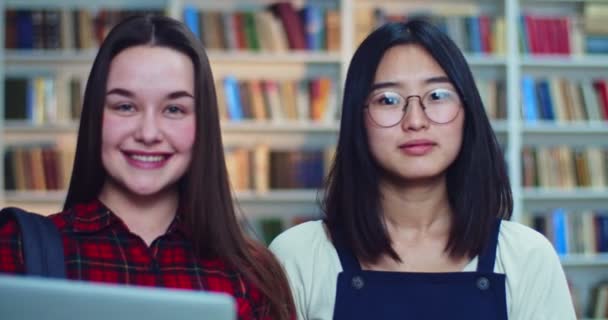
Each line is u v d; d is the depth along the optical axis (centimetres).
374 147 184
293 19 522
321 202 200
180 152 163
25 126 507
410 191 187
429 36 184
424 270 187
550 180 532
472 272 182
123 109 159
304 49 521
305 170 522
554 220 535
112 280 158
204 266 168
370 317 181
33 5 530
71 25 514
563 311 183
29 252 147
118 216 166
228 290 167
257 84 519
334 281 186
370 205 188
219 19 519
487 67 544
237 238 172
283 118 519
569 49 534
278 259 185
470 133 188
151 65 158
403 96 182
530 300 182
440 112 181
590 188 534
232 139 539
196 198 167
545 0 545
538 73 550
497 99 529
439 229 190
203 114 165
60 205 519
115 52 160
